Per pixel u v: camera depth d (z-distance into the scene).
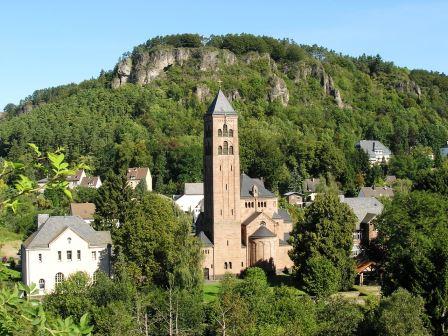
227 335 64.44
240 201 125.31
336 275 98.06
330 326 58.41
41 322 14.57
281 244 128.00
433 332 57.16
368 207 139.00
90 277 92.38
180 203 197.00
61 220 106.44
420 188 116.06
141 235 98.81
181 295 75.56
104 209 129.75
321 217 106.06
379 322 49.97
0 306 14.67
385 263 95.69
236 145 123.31
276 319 68.06
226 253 122.38
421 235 85.69
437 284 60.81
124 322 63.16
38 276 101.12
